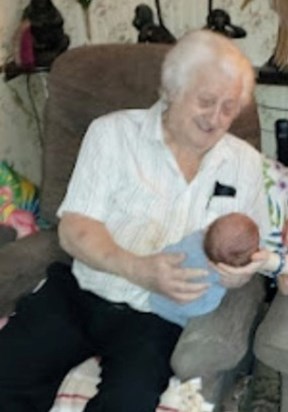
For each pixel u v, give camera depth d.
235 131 1.82
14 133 2.46
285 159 2.08
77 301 1.64
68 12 2.41
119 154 1.62
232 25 2.21
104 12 2.37
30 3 2.34
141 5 2.29
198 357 1.42
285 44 2.06
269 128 2.35
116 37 2.41
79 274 1.67
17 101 2.44
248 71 1.51
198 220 1.61
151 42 2.24
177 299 1.45
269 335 1.43
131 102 1.88
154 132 1.59
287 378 1.51
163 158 1.60
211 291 1.47
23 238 1.84
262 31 2.20
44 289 1.67
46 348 1.55
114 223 1.63
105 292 1.62
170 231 1.60
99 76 1.90
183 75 1.49
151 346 1.51
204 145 1.55
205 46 1.48
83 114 1.91
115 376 1.45
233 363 1.43
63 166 1.94
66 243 1.60
